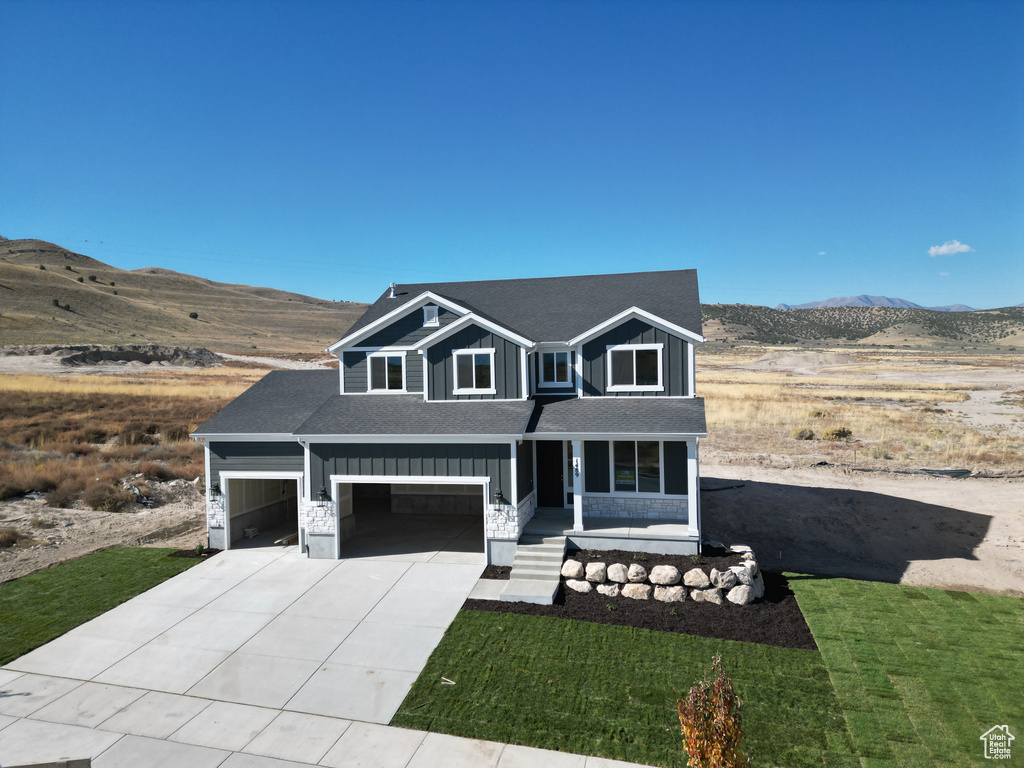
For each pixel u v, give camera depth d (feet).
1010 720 30.86
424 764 27.76
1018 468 85.71
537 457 61.16
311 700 33.12
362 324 72.74
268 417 61.41
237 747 29.14
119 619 43.29
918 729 30.25
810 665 36.32
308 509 55.72
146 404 141.38
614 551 50.67
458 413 57.00
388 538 61.05
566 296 74.90
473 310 64.08
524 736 29.76
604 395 61.52
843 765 27.68
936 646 38.68
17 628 41.83
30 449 93.81
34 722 31.17
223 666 36.83
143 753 28.66
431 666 36.47
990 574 51.49
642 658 37.04
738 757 22.90
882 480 81.56
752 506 69.41
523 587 46.37
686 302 67.10
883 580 50.65
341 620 42.83
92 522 66.69
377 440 53.67
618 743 29.09
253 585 49.34
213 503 58.59
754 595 45.37
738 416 133.90
